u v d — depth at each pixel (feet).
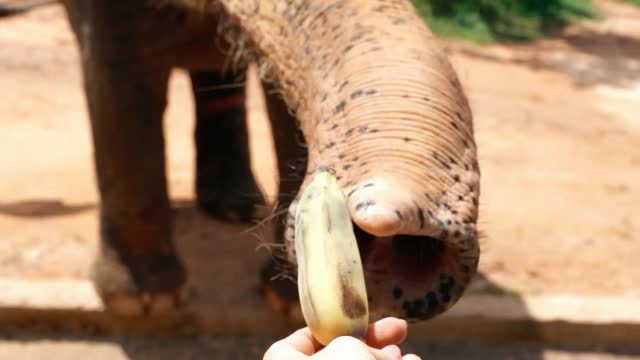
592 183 23.97
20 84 28.91
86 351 15.12
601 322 16.03
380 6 9.08
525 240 19.67
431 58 8.40
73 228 18.88
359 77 8.25
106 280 15.14
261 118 27.17
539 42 49.93
